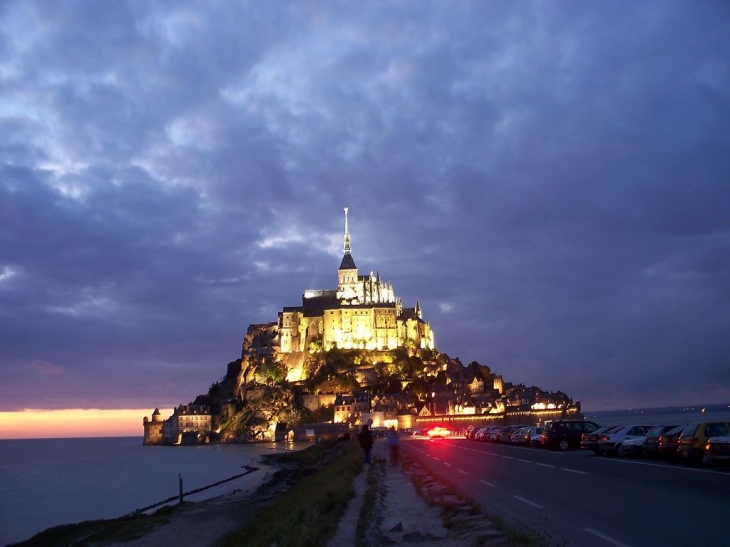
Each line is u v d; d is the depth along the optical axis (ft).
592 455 178.29
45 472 547.08
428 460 183.42
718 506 77.66
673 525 66.85
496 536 64.90
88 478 465.47
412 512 90.84
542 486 106.63
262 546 89.25
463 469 146.20
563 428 212.43
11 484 431.43
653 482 104.47
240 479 362.33
